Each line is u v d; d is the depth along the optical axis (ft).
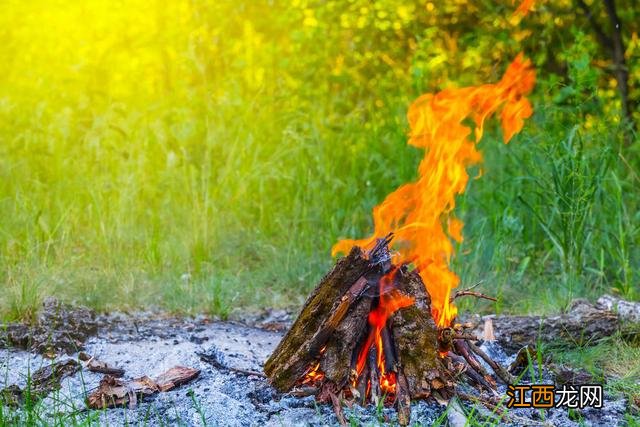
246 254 25.17
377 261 14.71
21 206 24.99
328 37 31.58
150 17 35.22
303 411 14.60
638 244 23.12
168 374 15.87
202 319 20.57
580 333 17.89
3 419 14.25
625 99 28.25
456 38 31.30
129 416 14.65
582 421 14.55
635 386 16.01
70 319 18.45
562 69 30.32
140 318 20.39
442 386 14.52
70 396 15.42
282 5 33.60
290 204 26.66
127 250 24.38
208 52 34.73
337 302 14.64
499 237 22.27
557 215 23.91
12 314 19.39
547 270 23.11
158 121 28.89
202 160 27.48
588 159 23.39
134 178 26.96
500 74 29.58
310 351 14.48
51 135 28.43
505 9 29.68
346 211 25.94
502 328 18.12
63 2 35.19
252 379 15.93
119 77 34.71
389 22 29.96
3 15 35.60
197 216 25.35
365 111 31.14
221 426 14.21
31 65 35.47
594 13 30.09
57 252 23.00
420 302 14.78
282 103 30.27
